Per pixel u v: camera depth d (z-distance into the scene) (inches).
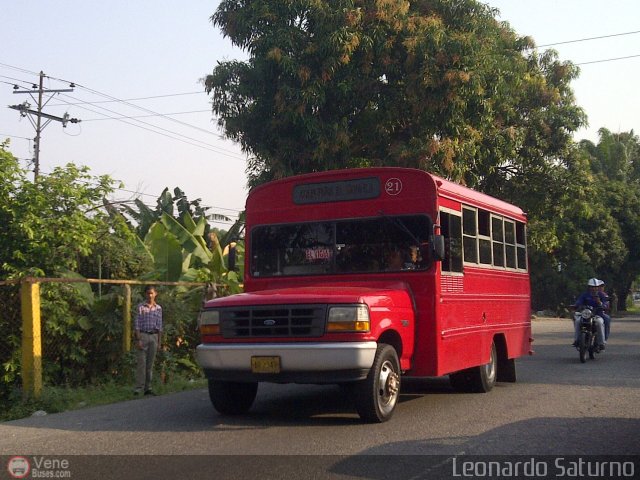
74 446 289.6
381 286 357.4
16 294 427.2
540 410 366.3
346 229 374.6
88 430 323.0
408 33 827.4
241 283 651.5
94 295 489.1
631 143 2381.9
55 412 382.0
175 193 1090.7
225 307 328.2
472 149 833.5
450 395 427.5
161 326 448.1
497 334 464.1
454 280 383.6
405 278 360.8
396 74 839.7
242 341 322.0
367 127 870.4
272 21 828.0
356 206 374.0
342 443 285.6
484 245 442.3
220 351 323.3
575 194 1127.0
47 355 435.2
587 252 1964.8
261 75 826.8
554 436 299.0
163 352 505.0
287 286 379.6
